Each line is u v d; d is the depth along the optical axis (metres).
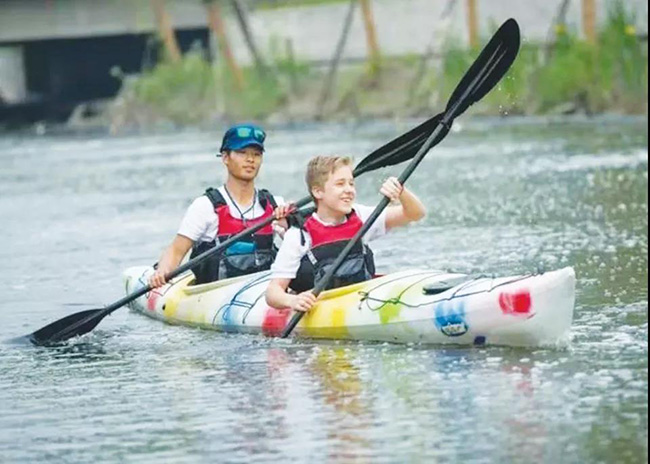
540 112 128.50
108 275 49.78
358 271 36.09
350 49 163.25
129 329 39.22
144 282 42.03
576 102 126.88
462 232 55.53
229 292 38.12
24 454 27.30
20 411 30.55
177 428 28.47
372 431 27.34
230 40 177.62
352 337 35.09
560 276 32.31
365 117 149.25
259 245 38.91
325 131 132.75
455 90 37.22
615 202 62.41
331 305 35.47
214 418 28.98
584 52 127.69
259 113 163.50
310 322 35.72
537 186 71.12
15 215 72.62
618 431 26.36
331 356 33.72
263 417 28.81
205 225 38.47
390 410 28.64
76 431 28.70
